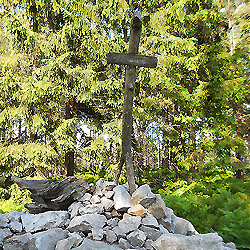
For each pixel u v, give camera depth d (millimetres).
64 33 8219
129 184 3441
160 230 2836
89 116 10469
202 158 8219
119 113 8453
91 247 2426
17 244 2588
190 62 8531
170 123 9391
